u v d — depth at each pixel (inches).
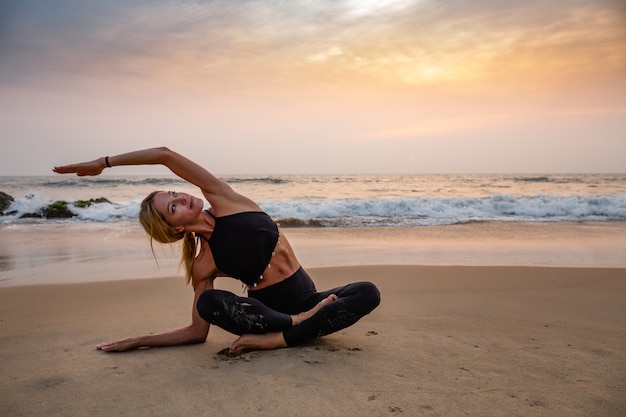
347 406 85.4
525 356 114.0
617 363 108.9
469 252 335.3
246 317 115.4
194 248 129.3
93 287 223.9
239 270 121.7
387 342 126.1
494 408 84.2
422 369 104.1
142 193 1181.7
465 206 656.4
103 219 596.1
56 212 601.9
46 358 117.3
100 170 120.1
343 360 110.0
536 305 178.1
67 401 89.9
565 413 82.3
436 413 82.4
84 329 147.4
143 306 183.5
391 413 82.4
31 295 207.5
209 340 133.9
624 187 1331.2
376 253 332.2
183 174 124.0
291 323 119.6
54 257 322.3
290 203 642.2
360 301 117.3
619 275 240.1
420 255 323.6
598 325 147.9
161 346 126.7
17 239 413.1
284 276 124.9
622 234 432.1
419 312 166.2
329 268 262.7
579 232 449.7
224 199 124.4
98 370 107.4
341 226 513.7
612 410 83.5
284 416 82.0
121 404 88.0
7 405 88.4
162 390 94.3
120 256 326.3
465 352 117.4
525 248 351.9
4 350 124.7
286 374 101.1
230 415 82.8
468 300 187.0
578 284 218.5
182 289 218.2
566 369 104.7
